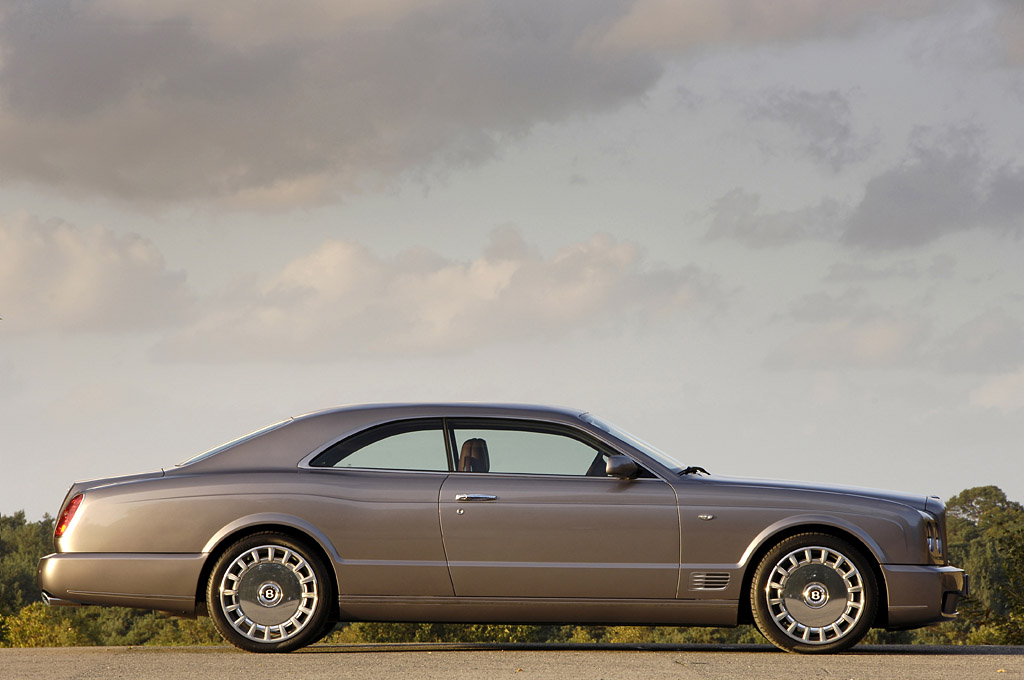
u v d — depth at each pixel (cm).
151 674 1529
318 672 1524
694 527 1752
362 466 1795
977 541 17550
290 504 1756
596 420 1855
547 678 1462
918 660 1669
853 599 1756
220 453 1820
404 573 1747
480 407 1834
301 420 1839
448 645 1986
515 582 1747
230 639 1748
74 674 1535
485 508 1752
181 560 1752
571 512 1752
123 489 1784
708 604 1747
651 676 1481
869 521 1766
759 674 1504
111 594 1752
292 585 1762
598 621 1770
